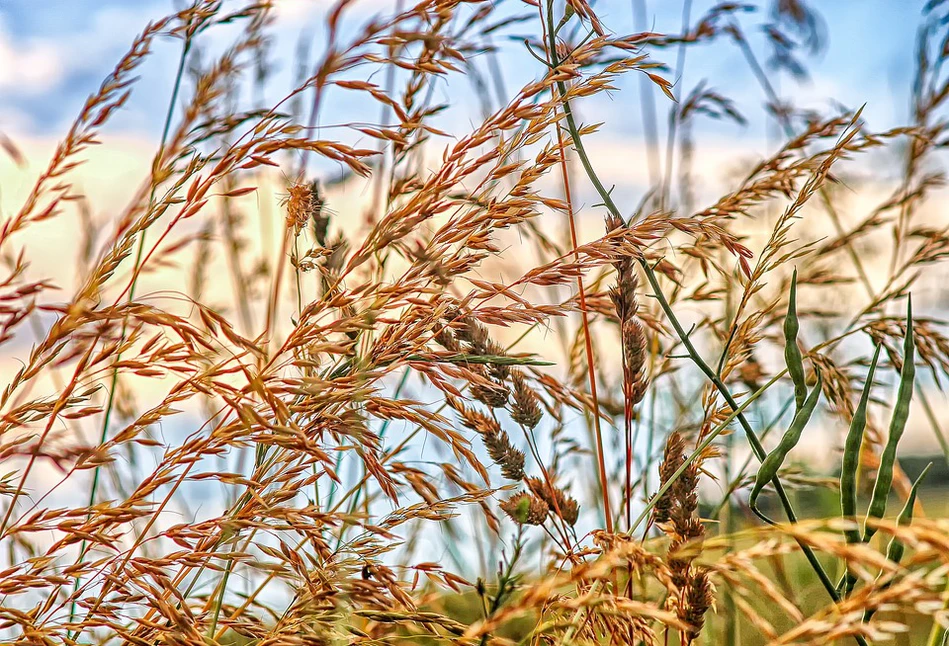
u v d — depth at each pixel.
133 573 0.88
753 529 0.83
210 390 0.88
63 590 0.91
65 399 0.88
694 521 0.88
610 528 0.92
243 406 0.87
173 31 0.92
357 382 0.89
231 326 0.87
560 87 0.91
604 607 0.86
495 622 0.84
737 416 0.89
